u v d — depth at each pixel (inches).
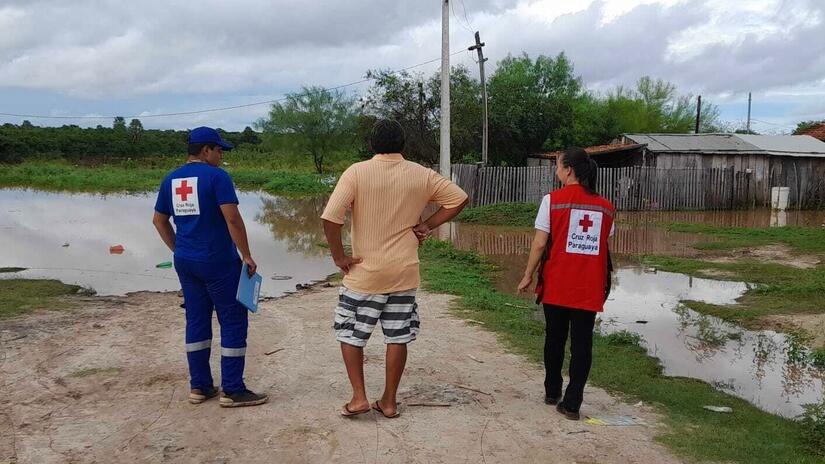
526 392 190.4
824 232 613.0
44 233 640.4
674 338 289.6
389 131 152.3
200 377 173.0
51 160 2134.6
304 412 167.5
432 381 197.6
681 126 1534.2
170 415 165.2
